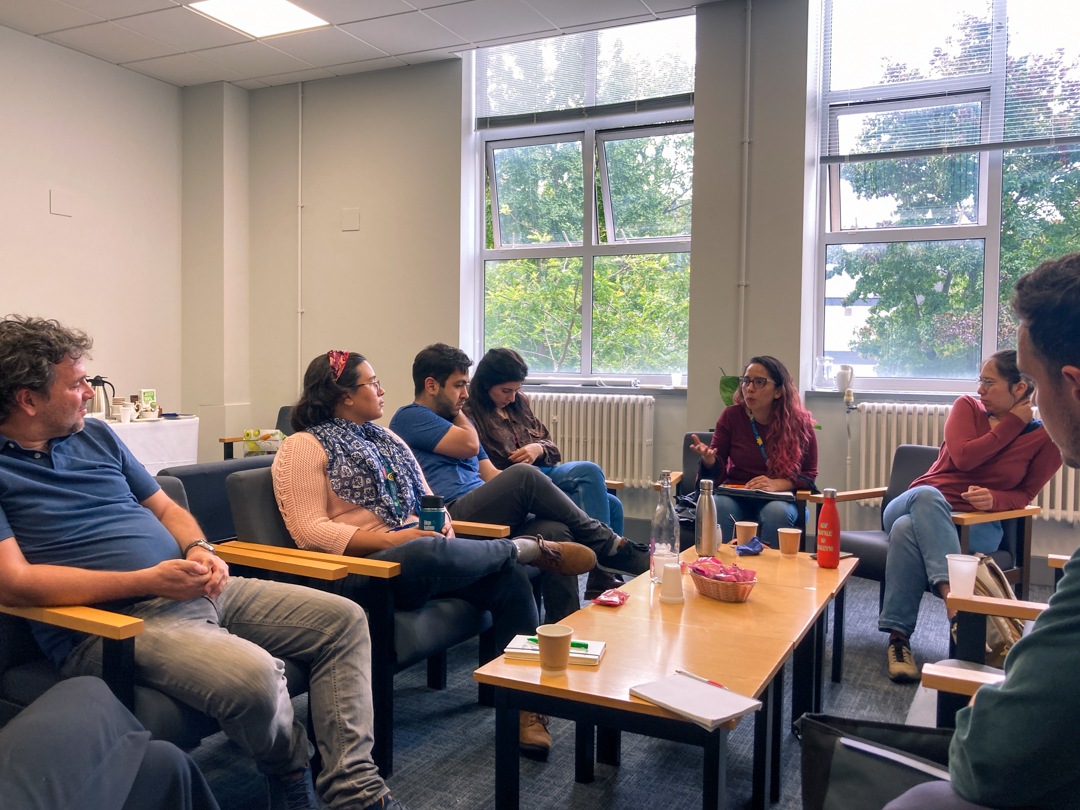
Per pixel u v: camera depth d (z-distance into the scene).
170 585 1.56
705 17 4.25
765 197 4.18
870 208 4.42
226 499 2.42
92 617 1.45
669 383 4.98
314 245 5.46
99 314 5.02
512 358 3.20
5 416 1.63
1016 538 2.95
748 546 2.53
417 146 5.16
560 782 1.92
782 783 1.93
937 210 4.29
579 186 5.13
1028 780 0.82
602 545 2.62
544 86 5.03
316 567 1.87
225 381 5.49
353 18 4.39
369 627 1.90
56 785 1.07
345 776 1.58
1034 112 3.99
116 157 5.10
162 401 5.46
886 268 4.39
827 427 4.33
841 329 4.52
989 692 0.87
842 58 4.33
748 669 1.51
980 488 2.84
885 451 4.12
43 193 4.68
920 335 4.36
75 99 4.85
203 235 5.51
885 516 3.05
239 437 5.16
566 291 5.22
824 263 4.51
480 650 2.37
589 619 1.82
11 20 4.40
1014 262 4.14
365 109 5.28
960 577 2.09
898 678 2.56
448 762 1.99
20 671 1.58
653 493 4.71
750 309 4.23
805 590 2.09
